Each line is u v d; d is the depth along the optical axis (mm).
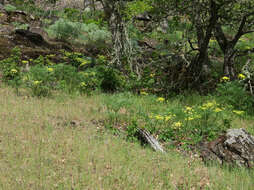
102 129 6863
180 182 4613
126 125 7316
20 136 5363
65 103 8133
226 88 9727
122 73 11453
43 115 6867
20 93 8547
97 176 4336
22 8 20656
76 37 17266
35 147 4988
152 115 7340
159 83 11609
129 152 5449
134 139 6438
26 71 10328
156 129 7254
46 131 5805
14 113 6590
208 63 13336
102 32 17203
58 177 4145
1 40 13438
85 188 3980
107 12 12406
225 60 12617
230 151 5988
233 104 9367
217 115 7555
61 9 23609
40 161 4512
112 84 10398
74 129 6383
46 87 8523
